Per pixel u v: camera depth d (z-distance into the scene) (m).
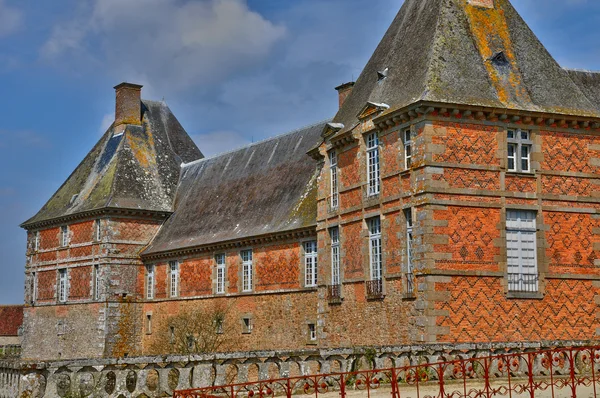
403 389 17.42
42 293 49.56
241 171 42.66
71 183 50.09
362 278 26.41
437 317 22.78
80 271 46.16
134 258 44.91
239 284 37.12
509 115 24.20
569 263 24.83
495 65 25.36
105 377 15.30
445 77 24.31
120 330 44.06
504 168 24.17
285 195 36.72
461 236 23.41
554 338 24.19
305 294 32.62
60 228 48.38
